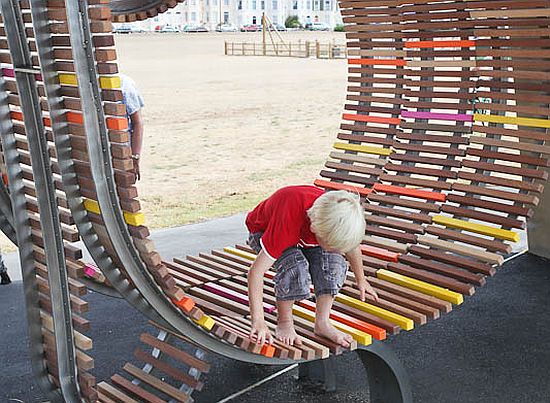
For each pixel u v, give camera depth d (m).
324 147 13.48
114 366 4.52
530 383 4.27
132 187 2.88
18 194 3.32
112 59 2.71
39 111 3.11
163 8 4.84
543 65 4.36
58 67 2.86
